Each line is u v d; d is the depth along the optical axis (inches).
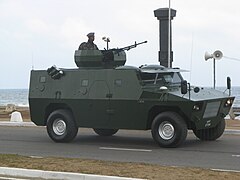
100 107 713.6
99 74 716.0
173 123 657.0
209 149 651.5
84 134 863.1
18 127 1015.6
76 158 567.2
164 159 569.0
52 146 700.0
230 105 723.4
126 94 691.4
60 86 748.6
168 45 946.7
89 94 721.0
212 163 537.6
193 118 657.6
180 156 591.8
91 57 765.3
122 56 783.7
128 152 632.4
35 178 462.0
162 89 664.4
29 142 749.3
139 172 460.1
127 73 693.9
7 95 6505.9
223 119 732.7
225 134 835.4
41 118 772.0
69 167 488.4
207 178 432.5
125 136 827.4
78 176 449.4
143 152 629.9
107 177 438.3
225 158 573.6
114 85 702.5
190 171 466.0
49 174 462.0
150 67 705.6
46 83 762.8
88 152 635.5
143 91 679.1
